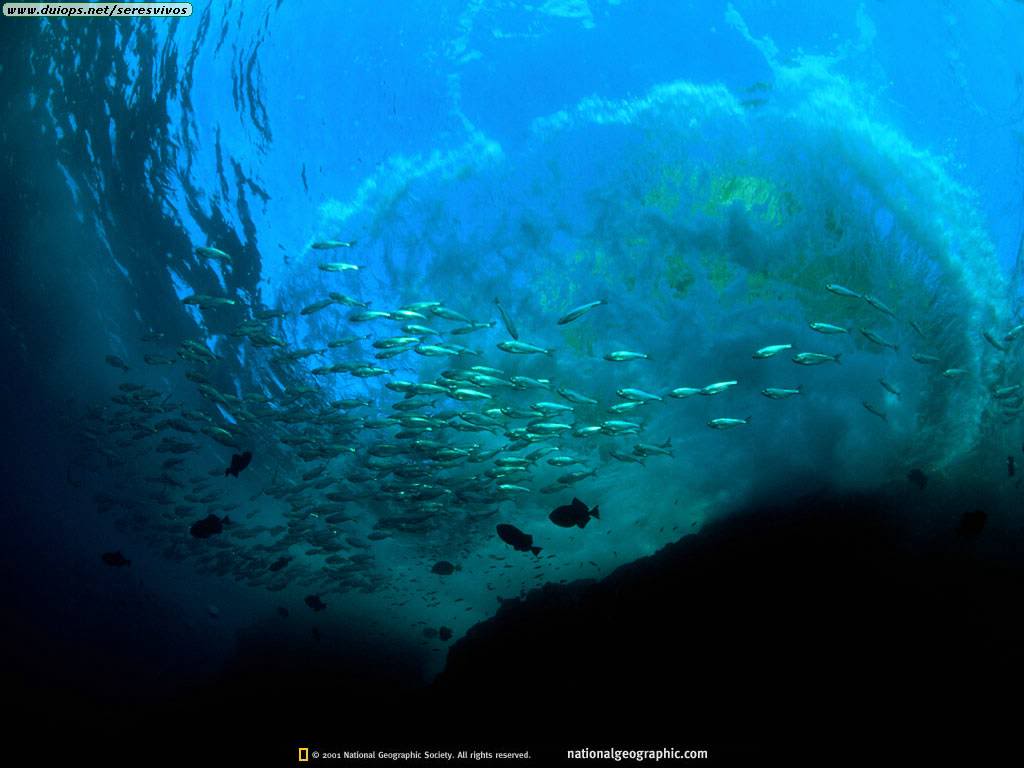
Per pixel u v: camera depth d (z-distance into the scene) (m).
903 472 8.20
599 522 11.12
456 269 13.16
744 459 9.39
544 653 7.50
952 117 11.03
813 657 6.23
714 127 11.47
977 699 5.32
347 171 13.29
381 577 12.00
